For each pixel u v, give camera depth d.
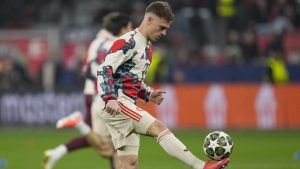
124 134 25.75
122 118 25.55
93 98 35.50
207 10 80.19
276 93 66.75
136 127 25.34
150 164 42.66
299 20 79.31
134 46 25.08
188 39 79.25
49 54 81.19
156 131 24.86
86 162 44.28
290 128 66.44
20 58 82.12
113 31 35.03
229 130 66.62
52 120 71.06
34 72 81.69
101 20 83.06
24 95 71.81
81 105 70.00
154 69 70.69
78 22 87.56
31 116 71.62
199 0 80.50
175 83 72.31
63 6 89.62
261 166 40.66
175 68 72.69
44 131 68.81
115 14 35.16
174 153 24.52
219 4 79.56
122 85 25.44
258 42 78.00
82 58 77.50
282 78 68.19
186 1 80.75
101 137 34.34
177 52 77.38
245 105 67.31
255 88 67.12
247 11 79.50
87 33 82.12
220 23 79.06
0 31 82.69
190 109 68.38
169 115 68.50
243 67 71.88
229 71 72.06
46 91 71.19
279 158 45.28
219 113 67.94
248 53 75.25
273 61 68.19
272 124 66.81
